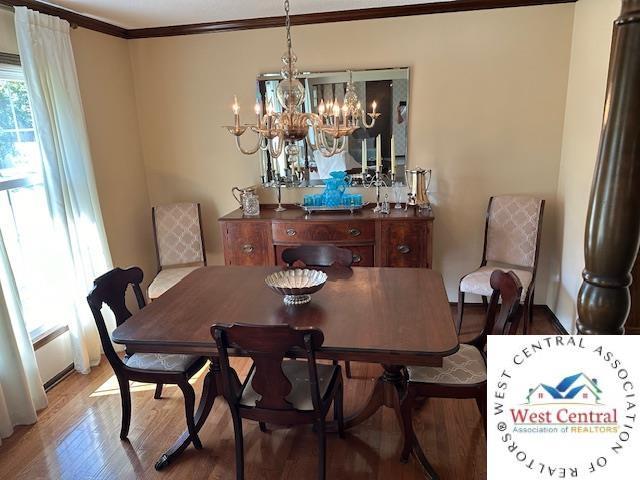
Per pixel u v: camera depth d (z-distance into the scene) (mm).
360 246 3410
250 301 2191
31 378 2586
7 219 2721
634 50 852
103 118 3469
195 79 3768
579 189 3008
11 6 2619
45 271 2994
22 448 2309
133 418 2523
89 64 3309
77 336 2980
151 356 2279
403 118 3555
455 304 3846
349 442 2264
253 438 2316
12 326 2410
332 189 3619
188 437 2229
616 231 943
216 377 2221
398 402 2084
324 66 3561
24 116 2850
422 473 2049
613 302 999
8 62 2635
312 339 1639
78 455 2242
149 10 3119
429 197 3682
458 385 1965
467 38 3338
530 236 3277
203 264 3865
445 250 3758
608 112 911
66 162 2922
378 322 1909
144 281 4016
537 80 3324
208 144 3895
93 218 3131
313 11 3334
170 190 4051
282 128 2016
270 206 3916
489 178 3561
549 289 3594
